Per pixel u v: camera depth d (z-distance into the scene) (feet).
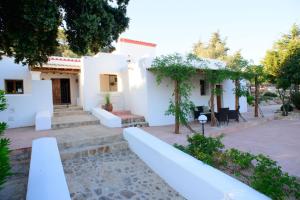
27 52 23.08
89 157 20.71
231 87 49.47
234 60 38.81
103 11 23.49
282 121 41.24
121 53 49.47
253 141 25.63
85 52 27.45
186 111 30.50
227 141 26.17
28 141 23.11
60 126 31.09
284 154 19.97
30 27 21.49
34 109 35.96
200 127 33.83
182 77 28.50
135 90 39.73
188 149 17.65
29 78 42.55
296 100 54.90
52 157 15.06
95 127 30.96
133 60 44.11
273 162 13.50
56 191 10.36
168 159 14.84
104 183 15.10
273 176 11.73
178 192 13.70
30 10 19.01
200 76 43.57
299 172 15.52
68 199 9.68
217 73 33.76
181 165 13.38
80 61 46.19
